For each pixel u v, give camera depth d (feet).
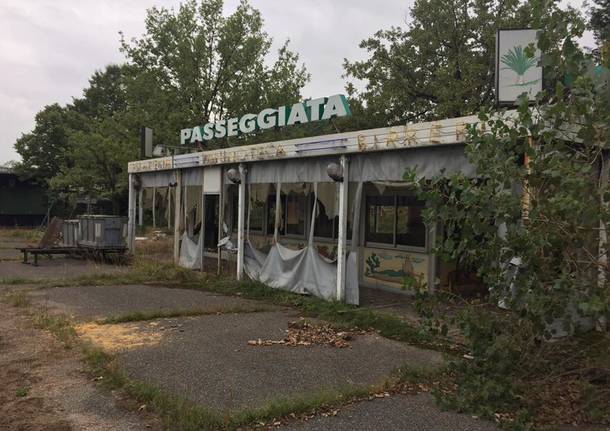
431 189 13.91
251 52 96.99
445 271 33.76
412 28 85.25
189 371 18.67
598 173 12.84
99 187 109.60
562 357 14.42
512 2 74.49
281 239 47.78
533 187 12.60
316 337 23.65
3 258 56.85
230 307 30.32
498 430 13.97
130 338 23.17
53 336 23.04
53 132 136.46
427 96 82.94
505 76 22.49
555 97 13.21
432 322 14.96
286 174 35.81
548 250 12.41
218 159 41.73
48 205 135.64
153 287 38.09
